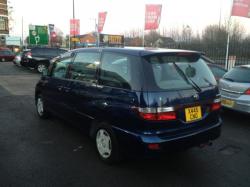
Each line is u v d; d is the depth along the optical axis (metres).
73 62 4.90
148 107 3.35
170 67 3.69
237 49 16.88
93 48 4.52
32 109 7.15
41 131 5.36
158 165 4.01
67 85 4.88
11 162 4.00
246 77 6.25
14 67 21.00
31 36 40.53
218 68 8.28
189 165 4.04
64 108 5.01
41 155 4.26
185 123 3.62
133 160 4.12
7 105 7.61
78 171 3.78
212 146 4.80
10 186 3.38
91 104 4.16
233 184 3.53
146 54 3.60
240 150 4.65
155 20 18.58
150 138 3.38
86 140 4.91
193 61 4.01
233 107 6.29
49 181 3.51
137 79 3.50
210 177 3.70
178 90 3.57
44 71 5.99
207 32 27.45
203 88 3.87
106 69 4.04
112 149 3.83
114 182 3.52
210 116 3.98
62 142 4.80
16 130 5.40
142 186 3.44
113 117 3.76
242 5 14.22
